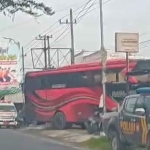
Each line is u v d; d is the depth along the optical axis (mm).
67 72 53656
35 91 58219
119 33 34312
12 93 102125
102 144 31578
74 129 52719
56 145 35344
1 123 62875
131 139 24219
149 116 22406
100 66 51000
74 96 52719
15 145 35125
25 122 62438
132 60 48250
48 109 56094
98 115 46062
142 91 24688
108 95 48125
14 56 103750
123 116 25078
